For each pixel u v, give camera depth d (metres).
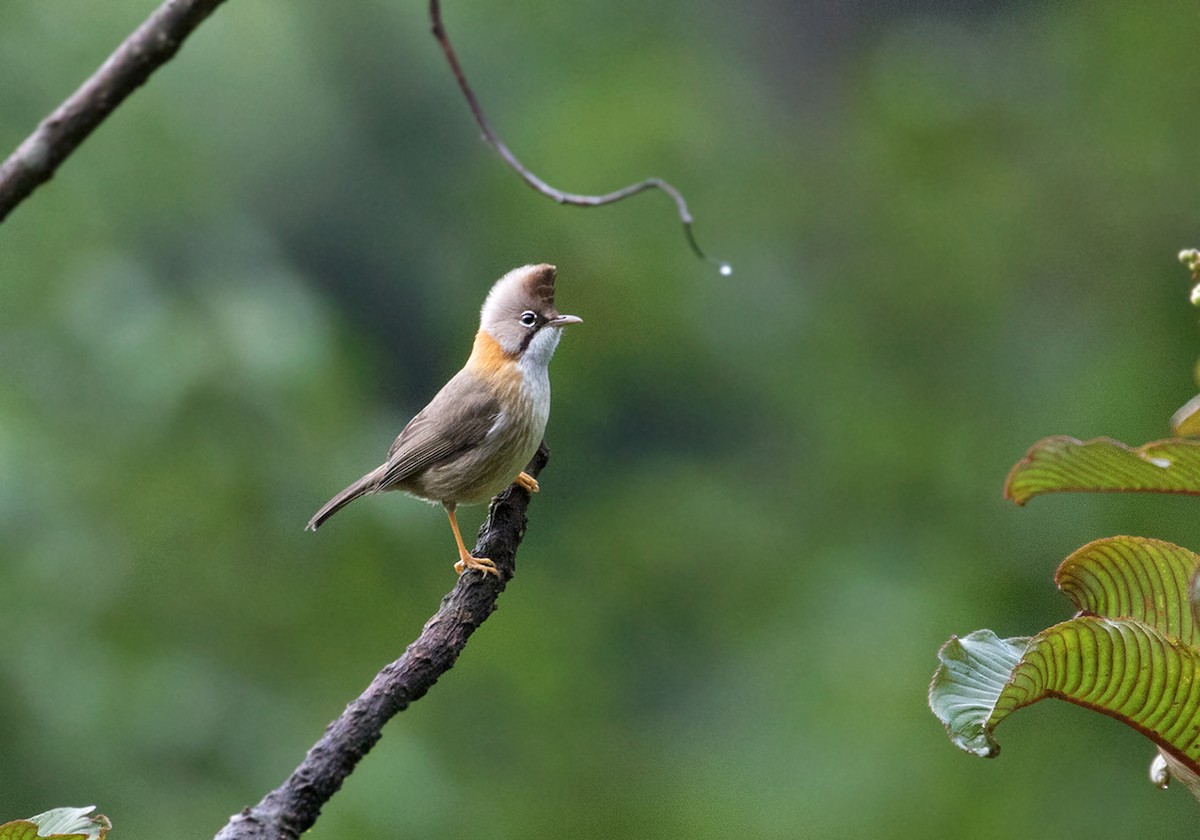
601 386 18.89
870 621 15.11
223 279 14.12
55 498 11.57
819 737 14.04
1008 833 12.02
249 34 18.70
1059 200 16.84
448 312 19.89
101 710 10.99
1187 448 3.91
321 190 19.64
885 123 18.55
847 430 17.23
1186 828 11.62
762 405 18.77
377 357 19.09
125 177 14.35
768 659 15.75
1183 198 15.89
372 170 20.02
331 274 19.86
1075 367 15.48
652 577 17.53
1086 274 16.38
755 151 20.41
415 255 20.09
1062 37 18.36
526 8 21.72
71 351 12.53
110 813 10.77
